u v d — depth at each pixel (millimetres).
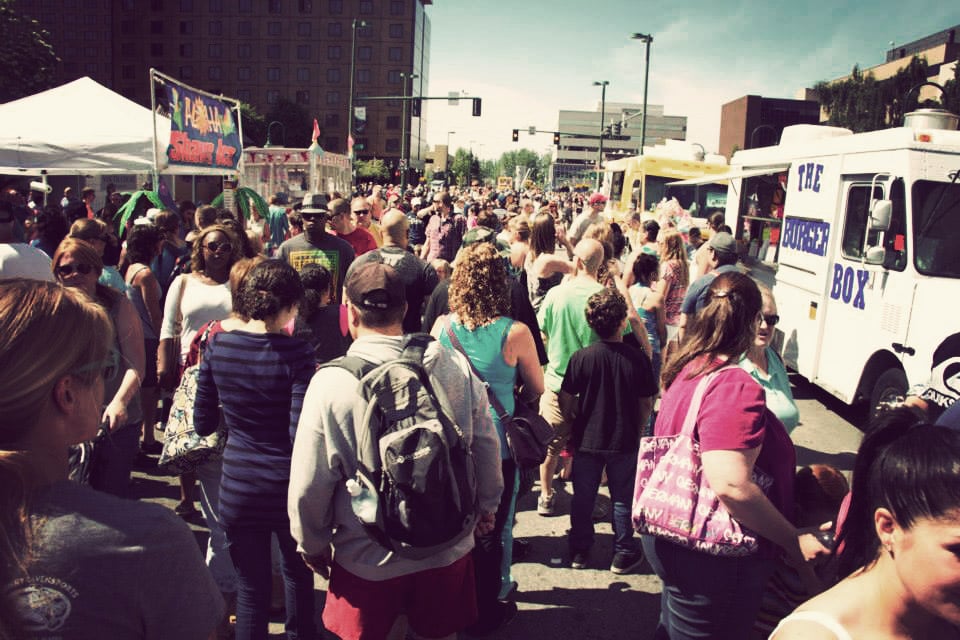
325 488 2412
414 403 2350
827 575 2361
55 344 1229
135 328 3719
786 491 2535
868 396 7094
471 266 3625
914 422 1600
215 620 1385
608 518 5250
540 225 6449
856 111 58125
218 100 11562
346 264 6281
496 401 3607
